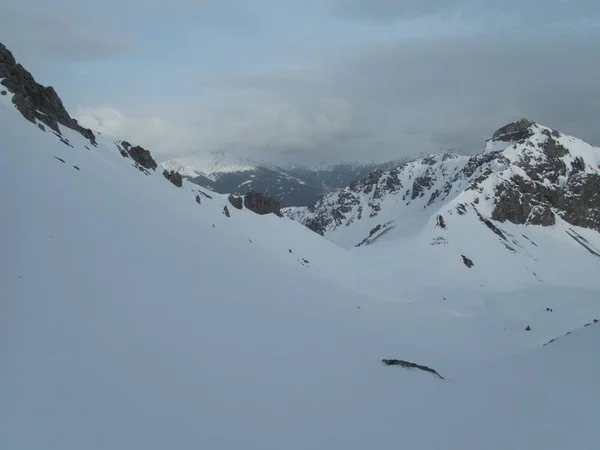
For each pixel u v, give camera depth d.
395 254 124.94
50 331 15.77
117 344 16.78
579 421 15.76
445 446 14.69
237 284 35.81
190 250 39.09
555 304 93.50
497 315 84.88
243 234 85.19
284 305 35.78
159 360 16.94
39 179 33.19
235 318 25.73
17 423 10.91
